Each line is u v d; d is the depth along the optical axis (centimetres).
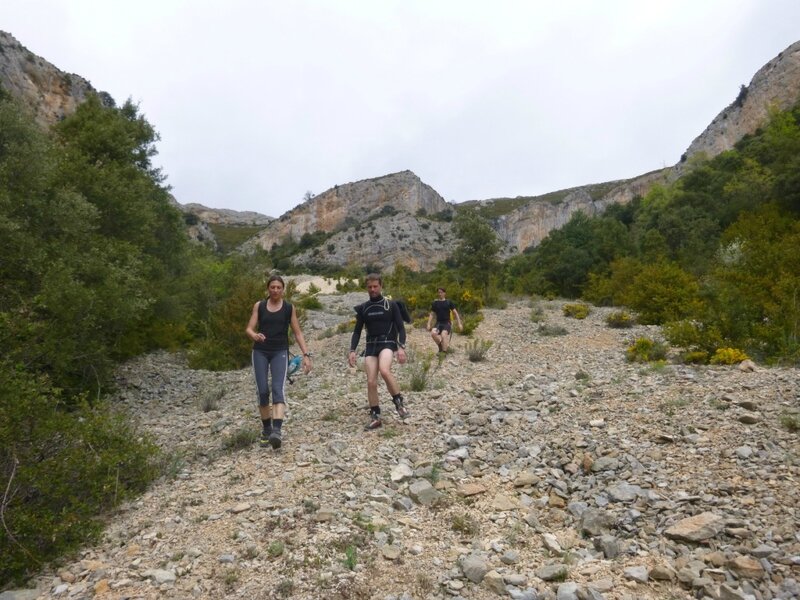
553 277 3250
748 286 1202
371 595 280
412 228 12181
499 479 438
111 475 439
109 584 302
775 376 625
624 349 1134
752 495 354
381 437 546
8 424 387
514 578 289
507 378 846
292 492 413
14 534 336
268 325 554
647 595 275
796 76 7719
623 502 375
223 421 709
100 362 984
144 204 1384
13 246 842
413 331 1493
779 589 269
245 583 293
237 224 18762
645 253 3347
